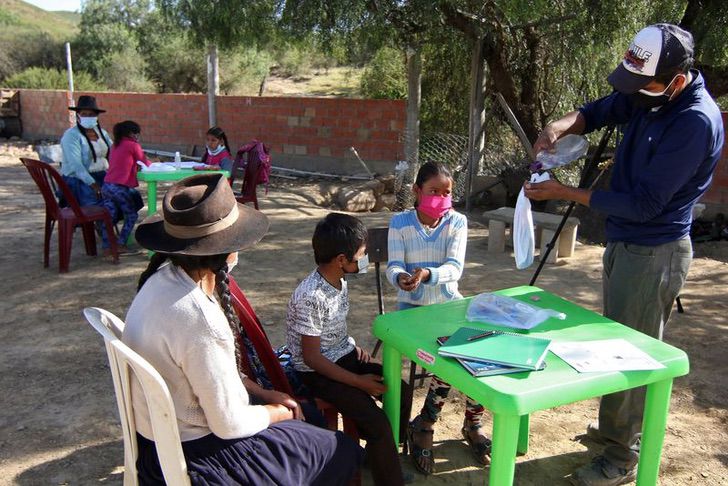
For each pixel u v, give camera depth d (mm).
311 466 2264
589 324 2734
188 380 2025
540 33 9891
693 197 2734
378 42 9383
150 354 2006
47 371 4152
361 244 2709
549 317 2799
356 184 11727
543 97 10570
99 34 27531
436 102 12344
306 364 2748
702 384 4086
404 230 3293
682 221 2768
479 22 8883
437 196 3215
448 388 3045
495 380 2189
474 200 10984
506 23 9586
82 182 6809
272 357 2736
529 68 10305
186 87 25688
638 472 2674
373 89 16203
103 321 2289
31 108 17938
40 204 9625
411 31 9516
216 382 2000
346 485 2385
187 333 1966
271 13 8836
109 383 4008
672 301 2926
